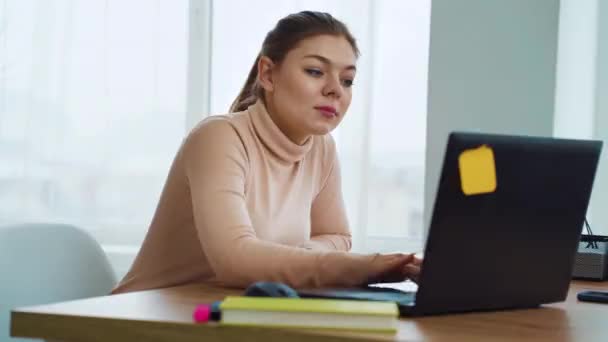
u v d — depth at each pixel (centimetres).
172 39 261
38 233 147
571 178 100
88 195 262
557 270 107
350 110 239
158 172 260
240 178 135
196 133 140
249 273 117
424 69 242
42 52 263
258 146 151
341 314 80
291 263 116
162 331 85
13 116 265
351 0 240
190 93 260
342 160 240
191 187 134
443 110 237
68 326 89
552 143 96
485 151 90
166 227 147
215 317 84
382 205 244
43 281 145
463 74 236
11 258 140
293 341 79
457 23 236
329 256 116
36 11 264
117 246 261
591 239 159
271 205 154
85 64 263
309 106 142
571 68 231
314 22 143
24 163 264
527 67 232
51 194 263
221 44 257
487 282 98
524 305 107
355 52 146
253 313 81
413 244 242
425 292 93
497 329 89
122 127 261
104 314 89
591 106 227
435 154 237
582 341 84
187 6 260
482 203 92
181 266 147
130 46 262
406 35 243
